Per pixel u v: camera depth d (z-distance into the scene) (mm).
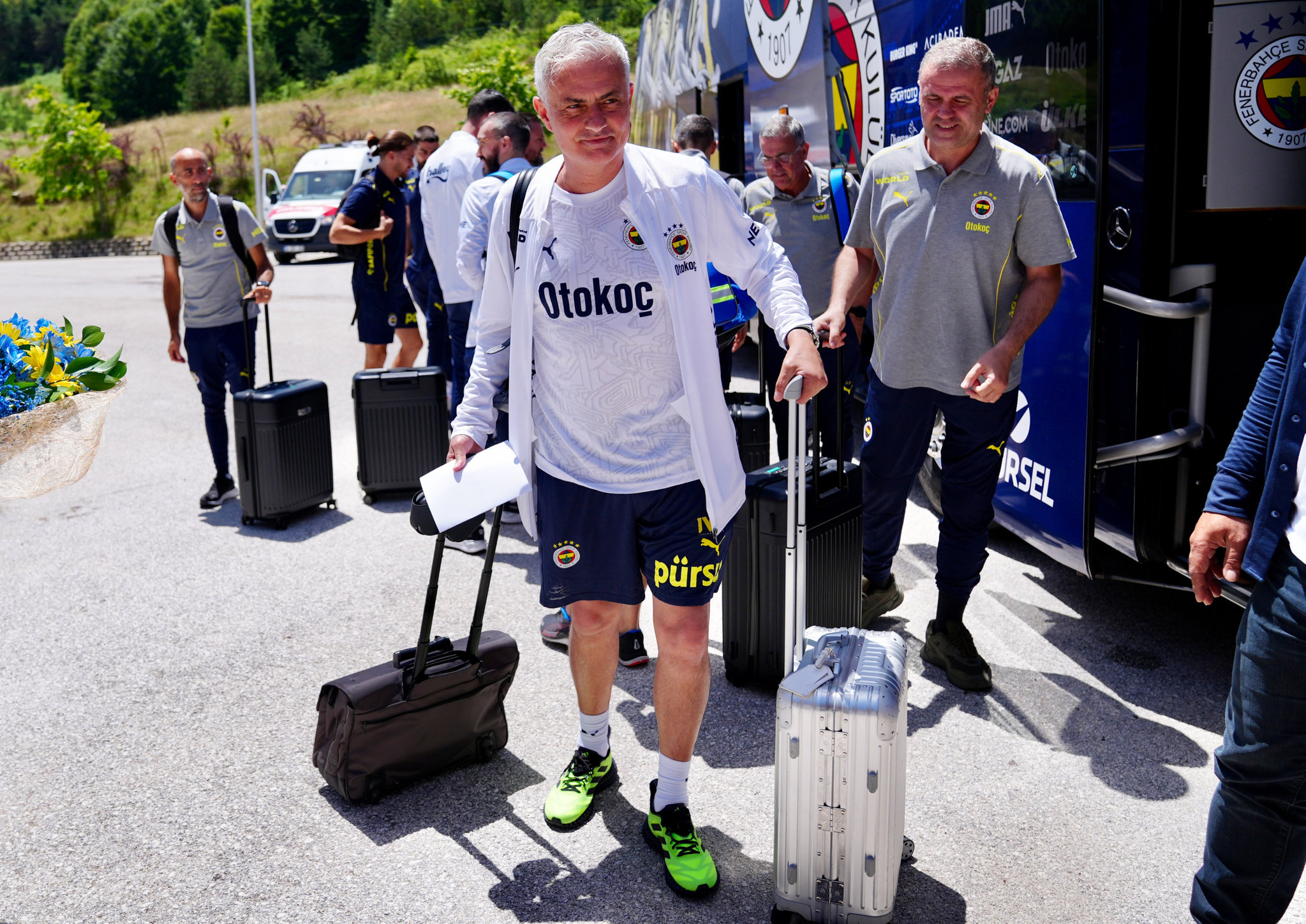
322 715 3090
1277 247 3680
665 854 2695
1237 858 2121
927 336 3523
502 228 2643
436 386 5809
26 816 3053
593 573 2727
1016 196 3320
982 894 2619
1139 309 3516
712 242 2623
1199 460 3736
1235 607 4277
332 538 5395
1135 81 3510
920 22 5012
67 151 34781
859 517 3689
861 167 5898
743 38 7984
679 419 2604
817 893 2443
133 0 86500
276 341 11641
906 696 2469
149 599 4656
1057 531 4059
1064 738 3342
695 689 2684
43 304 16750
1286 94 3506
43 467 2566
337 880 2736
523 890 2684
